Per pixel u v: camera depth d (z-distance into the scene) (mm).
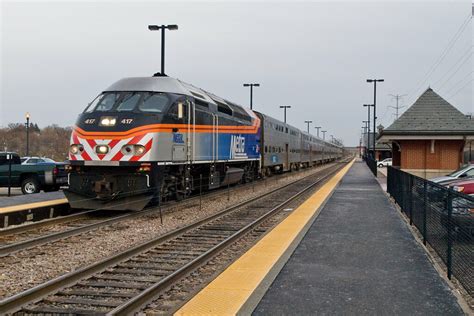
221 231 11398
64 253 8805
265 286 6258
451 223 6938
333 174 38875
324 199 17781
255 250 8492
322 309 5434
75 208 14367
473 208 5941
